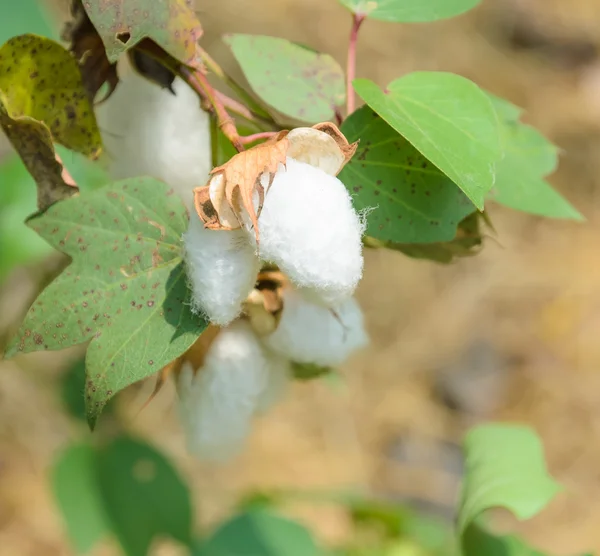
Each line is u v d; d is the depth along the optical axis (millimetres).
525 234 1679
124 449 769
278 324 507
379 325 1537
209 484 1257
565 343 1536
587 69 1950
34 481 1195
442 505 1330
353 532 1000
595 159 1787
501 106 574
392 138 500
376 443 1403
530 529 1301
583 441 1419
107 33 484
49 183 501
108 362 476
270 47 532
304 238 455
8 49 493
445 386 1479
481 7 1980
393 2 532
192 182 540
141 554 756
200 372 510
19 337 481
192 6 500
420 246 537
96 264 486
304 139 462
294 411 1413
